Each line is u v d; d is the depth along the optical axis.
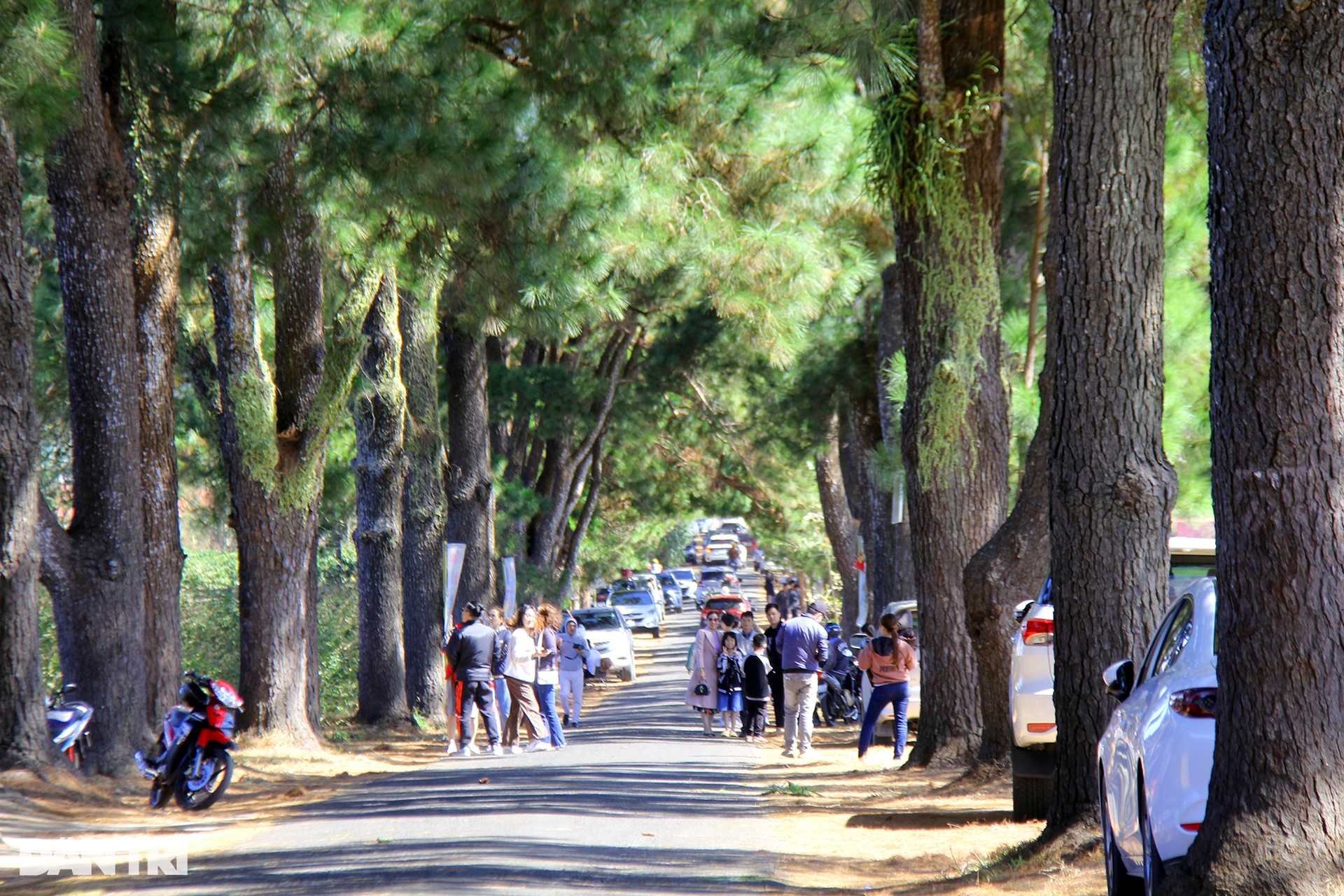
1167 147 50.94
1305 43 19.59
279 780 57.72
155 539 59.72
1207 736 20.11
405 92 54.38
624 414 136.38
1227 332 20.11
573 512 170.12
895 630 61.06
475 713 92.94
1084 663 31.09
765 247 64.12
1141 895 24.09
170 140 57.88
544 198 57.28
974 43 49.44
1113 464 31.09
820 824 39.09
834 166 65.50
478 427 104.19
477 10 56.62
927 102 48.94
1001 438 52.97
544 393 122.12
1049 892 26.61
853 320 99.06
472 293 63.78
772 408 117.00
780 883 28.66
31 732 44.94
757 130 61.69
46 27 40.91
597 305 64.31
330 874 28.94
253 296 68.06
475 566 103.12
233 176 58.62
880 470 80.81
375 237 62.59
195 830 39.50
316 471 69.56
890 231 76.44
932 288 51.25
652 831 36.28
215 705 44.88
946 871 30.97
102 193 50.97
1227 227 20.20
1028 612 40.75
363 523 89.38
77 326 51.22
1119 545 31.00
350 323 68.88
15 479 44.97
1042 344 63.91
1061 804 31.30
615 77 57.22
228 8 59.91
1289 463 19.38
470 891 26.08
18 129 41.94
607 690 133.25
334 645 112.56
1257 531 19.45
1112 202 31.09
